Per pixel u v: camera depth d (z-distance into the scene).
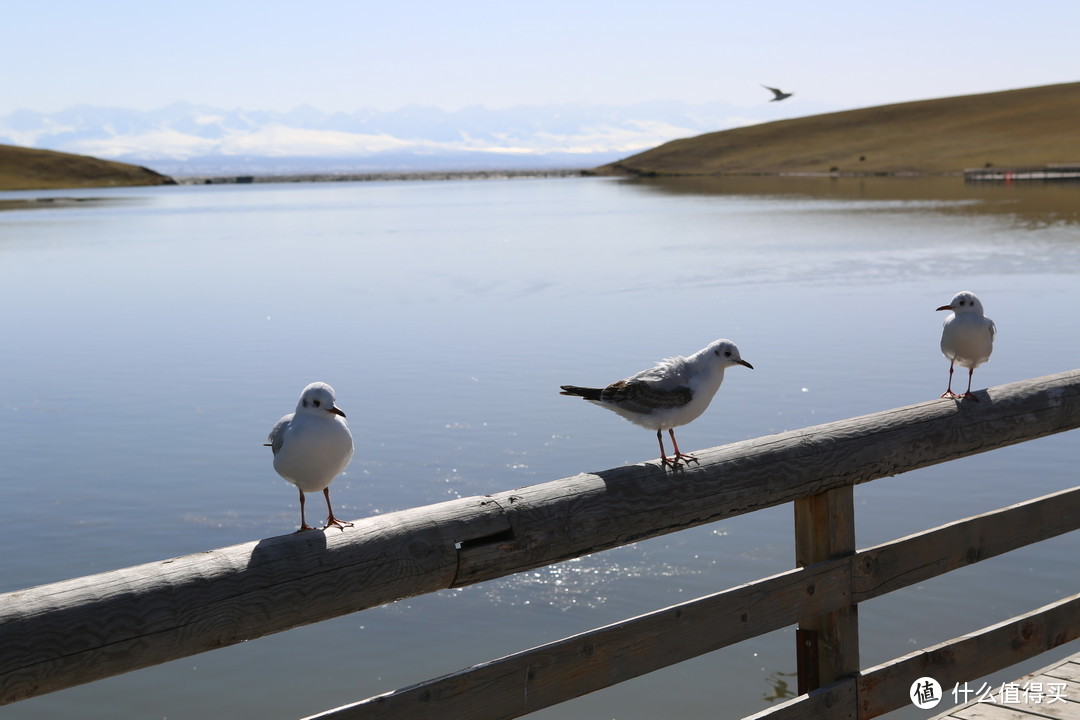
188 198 115.25
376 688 7.67
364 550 2.89
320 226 59.97
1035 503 4.62
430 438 14.05
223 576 2.67
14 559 9.96
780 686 7.52
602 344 20.88
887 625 8.13
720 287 29.38
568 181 154.50
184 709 7.40
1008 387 4.66
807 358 18.83
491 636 8.39
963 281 28.77
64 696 7.57
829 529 4.00
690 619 3.54
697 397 4.50
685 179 141.88
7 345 22.20
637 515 3.43
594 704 7.32
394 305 27.22
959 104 173.88
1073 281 27.77
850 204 69.06
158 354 20.84
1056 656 7.60
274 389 17.42
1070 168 98.50
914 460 4.18
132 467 12.93
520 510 3.21
